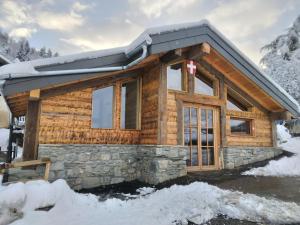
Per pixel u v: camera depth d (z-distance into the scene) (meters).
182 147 7.08
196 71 8.61
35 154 5.90
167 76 7.27
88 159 6.51
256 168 8.19
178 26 6.60
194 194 4.73
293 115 9.95
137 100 7.89
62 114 6.39
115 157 7.00
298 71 19.89
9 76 4.92
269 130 10.27
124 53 6.50
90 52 5.98
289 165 8.52
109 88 7.46
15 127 11.15
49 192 4.32
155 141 6.86
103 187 6.48
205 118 8.34
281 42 22.33
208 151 8.23
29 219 3.60
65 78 5.63
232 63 7.97
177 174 6.85
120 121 7.42
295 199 4.64
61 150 6.11
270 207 4.08
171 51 6.73
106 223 3.61
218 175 7.28
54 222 3.62
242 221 3.58
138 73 7.84
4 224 3.37
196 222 3.55
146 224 3.53
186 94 7.78
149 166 6.80
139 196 5.41
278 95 9.17
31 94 5.51
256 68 8.55
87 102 6.82
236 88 9.30
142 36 6.04
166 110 6.96
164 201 4.61
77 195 4.84
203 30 7.21
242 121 9.80
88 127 6.76
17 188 3.96
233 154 8.65
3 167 4.45
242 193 4.98
